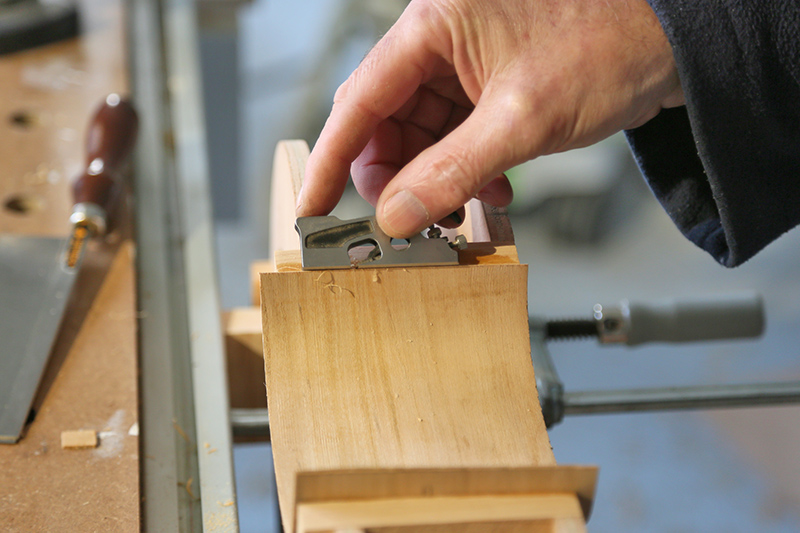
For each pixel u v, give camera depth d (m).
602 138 0.55
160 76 1.22
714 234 0.65
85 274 0.80
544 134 0.51
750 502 2.07
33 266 0.76
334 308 0.51
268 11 4.54
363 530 0.37
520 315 0.53
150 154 1.04
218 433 0.64
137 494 0.56
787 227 0.62
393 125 0.66
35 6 1.24
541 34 0.52
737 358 2.56
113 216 0.86
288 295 0.51
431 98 0.65
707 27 0.50
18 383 0.64
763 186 0.57
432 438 0.48
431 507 0.39
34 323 0.69
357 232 0.53
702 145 0.54
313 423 0.48
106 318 0.74
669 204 0.67
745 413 2.36
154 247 0.88
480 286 0.53
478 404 0.50
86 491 0.56
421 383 0.50
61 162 0.96
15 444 0.59
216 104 1.87
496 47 0.52
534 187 3.08
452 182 0.51
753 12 0.49
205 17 1.60
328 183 0.58
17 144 0.99
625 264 3.10
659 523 2.03
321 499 0.38
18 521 0.53
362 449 0.47
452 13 0.53
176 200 0.97
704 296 0.85
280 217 0.71
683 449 2.26
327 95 2.88
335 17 2.73
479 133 0.51
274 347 0.50
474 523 0.38
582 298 2.92
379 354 0.51
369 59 0.56
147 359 0.72
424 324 0.52
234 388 0.77
